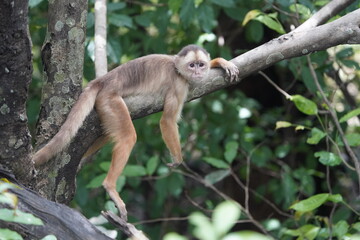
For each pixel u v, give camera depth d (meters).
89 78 13.21
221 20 16.75
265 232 12.59
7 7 6.46
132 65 10.12
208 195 19.16
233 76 9.59
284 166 15.41
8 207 6.59
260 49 9.58
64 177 8.84
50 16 8.71
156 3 14.91
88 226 7.36
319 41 9.43
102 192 16.41
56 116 8.82
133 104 9.94
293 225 13.59
